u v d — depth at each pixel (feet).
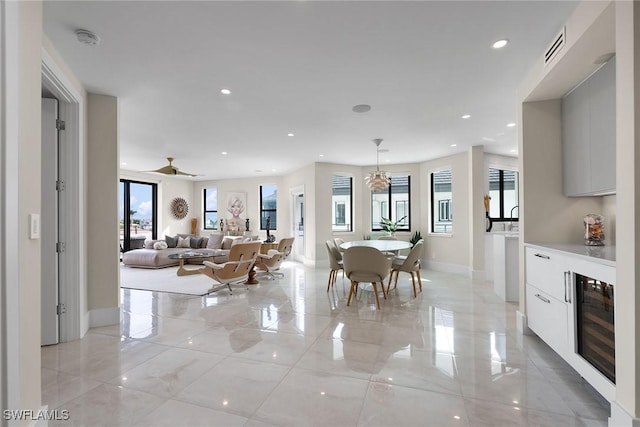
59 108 9.16
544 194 9.47
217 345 8.91
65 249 9.18
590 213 9.22
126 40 7.33
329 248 15.87
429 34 7.19
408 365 7.66
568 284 6.99
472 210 18.35
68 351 8.47
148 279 18.75
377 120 13.34
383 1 6.07
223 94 10.52
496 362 7.80
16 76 3.92
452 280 18.08
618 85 5.01
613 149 6.98
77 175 9.30
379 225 24.98
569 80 8.14
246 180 31.48
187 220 32.60
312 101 11.17
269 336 9.60
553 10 6.42
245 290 15.96
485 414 5.74
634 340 4.72
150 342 9.11
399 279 18.47
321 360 7.95
